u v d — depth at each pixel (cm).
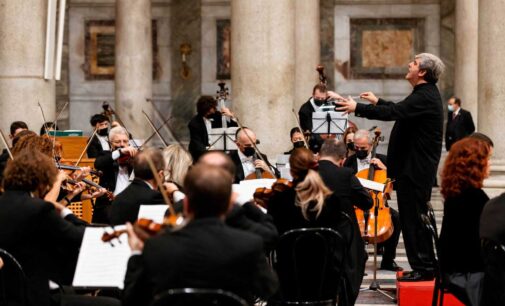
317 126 1633
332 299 953
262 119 1673
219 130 1600
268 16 1669
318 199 942
